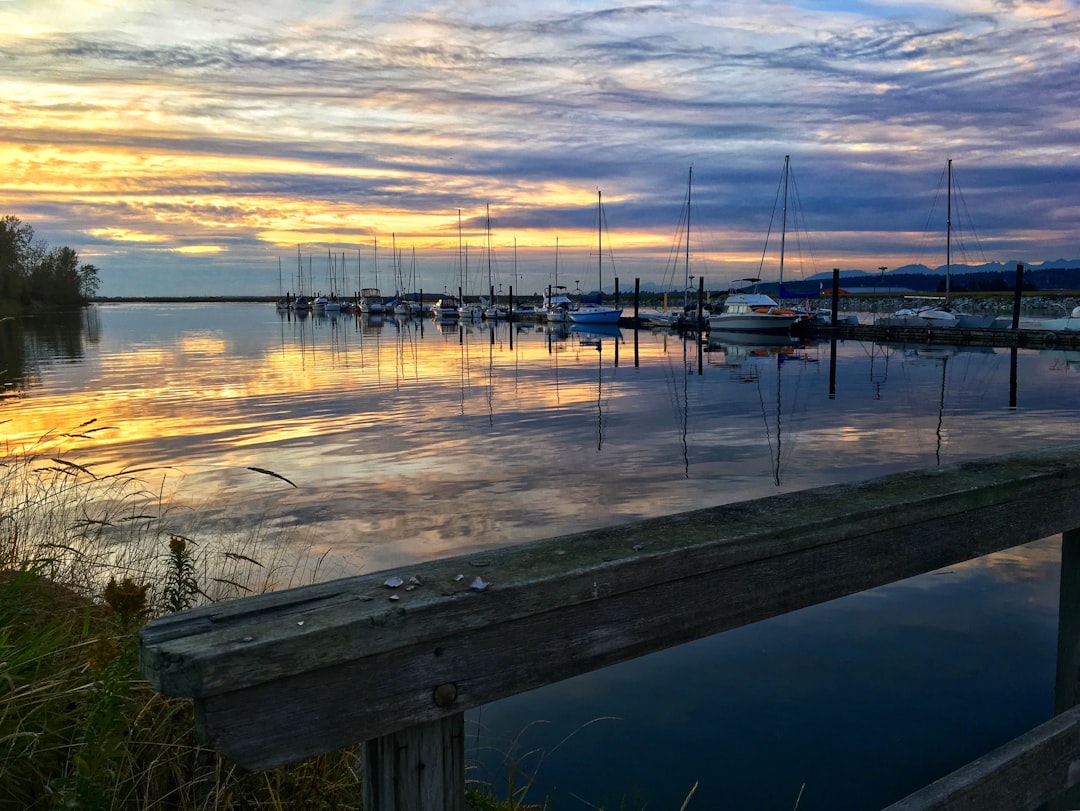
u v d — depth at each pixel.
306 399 20.95
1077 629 2.02
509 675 1.10
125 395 21.53
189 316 107.00
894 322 49.16
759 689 4.70
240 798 2.33
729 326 51.81
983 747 4.04
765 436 15.25
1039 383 25.31
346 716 0.97
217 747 0.89
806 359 36.03
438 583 1.09
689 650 5.26
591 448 13.83
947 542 1.67
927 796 1.48
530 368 31.44
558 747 4.08
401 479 11.20
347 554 7.60
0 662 2.28
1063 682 2.06
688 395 22.30
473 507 9.62
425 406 19.64
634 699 4.62
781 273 56.66
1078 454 2.07
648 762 3.94
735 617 1.35
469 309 84.69
